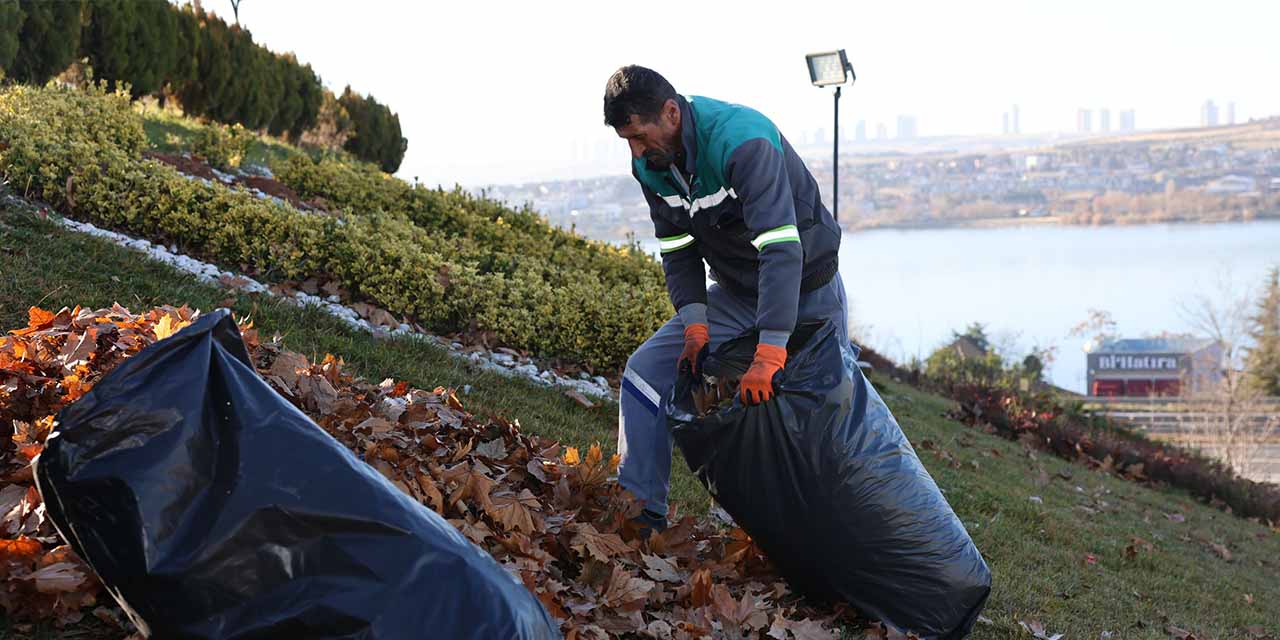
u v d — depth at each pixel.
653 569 3.27
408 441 3.37
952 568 3.34
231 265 6.73
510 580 2.21
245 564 2.01
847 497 3.21
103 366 2.98
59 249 5.38
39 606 2.32
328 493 2.07
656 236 3.63
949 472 7.73
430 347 6.03
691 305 3.58
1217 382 41.22
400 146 19.08
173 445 2.03
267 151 13.58
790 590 3.63
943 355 25.62
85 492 2.00
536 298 7.23
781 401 3.17
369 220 7.75
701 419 3.22
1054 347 39.84
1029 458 10.54
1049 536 6.57
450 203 10.44
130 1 12.65
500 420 3.89
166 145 10.68
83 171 6.60
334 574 2.04
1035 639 4.19
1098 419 15.38
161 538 1.98
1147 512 9.68
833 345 3.26
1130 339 97.50
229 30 14.76
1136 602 5.55
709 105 3.26
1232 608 6.31
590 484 3.64
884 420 3.34
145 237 6.68
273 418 2.13
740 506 3.33
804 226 3.32
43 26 11.18
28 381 2.86
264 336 5.18
